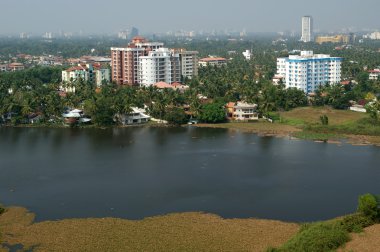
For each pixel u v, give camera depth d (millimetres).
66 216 135625
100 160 194875
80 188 159750
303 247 107875
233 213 137625
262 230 125625
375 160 194250
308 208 141250
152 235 122688
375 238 111062
